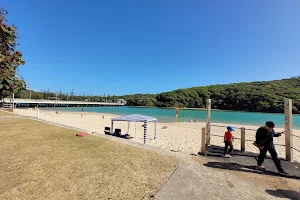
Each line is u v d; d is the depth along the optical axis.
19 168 4.71
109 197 3.58
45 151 6.17
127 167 5.12
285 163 6.35
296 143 15.09
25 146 6.70
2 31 2.31
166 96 130.25
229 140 7.19
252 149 11.91
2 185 3.81
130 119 13.90
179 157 6.37
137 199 3.59
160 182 4.38
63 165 5.01
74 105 120.56
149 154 6.38
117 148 6.96
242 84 141.88
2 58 2.21
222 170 5.52
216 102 115.62
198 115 55.00
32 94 103.31
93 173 4.61
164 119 40.44
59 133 9.30
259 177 5.13
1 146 6.62
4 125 11.53
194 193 4.00
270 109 85.06
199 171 5.28
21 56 2.52
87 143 7.52
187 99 126.44
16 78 2.43
